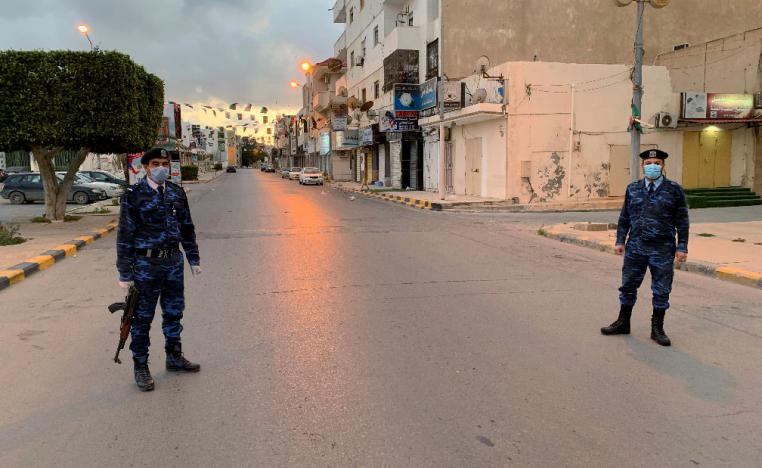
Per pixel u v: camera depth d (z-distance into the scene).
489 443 3.46
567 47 25.25
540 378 4.48
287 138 98.50
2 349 5.27
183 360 4.68
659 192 5.33
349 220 16.47
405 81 28.95
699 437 3.54
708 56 21.77
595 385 4.34
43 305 6.92
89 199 23.67
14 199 23.72
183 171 46.59
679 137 21.64
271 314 6.32
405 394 4.18
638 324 5.99
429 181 28.31
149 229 4.33
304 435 3.57
